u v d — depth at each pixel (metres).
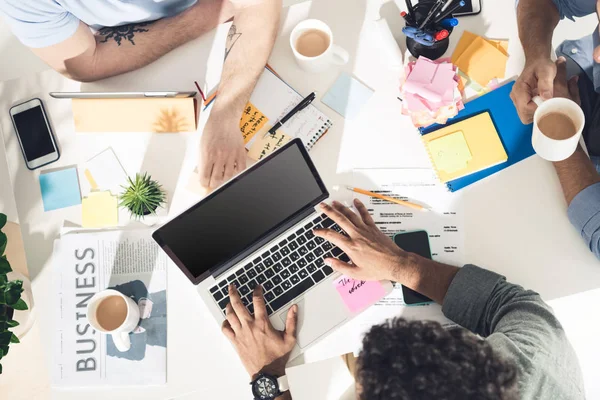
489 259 1.04
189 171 1.11
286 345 0.99
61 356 1.04
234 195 0.99
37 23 1.02
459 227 1.06
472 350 0.71
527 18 1.09
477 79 1.10
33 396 1.35
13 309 1.10
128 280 1.06
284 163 0.99
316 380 1.29
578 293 1.02
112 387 1.03
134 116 1.10
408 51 1.11
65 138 1.13
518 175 1.07
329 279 1.02
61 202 1.11
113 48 1.14
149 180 1.09
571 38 1.14
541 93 1.02
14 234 1.14
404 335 0.72
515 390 0.71
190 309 1.05
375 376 0.69
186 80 1.15
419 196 1.07
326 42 1.09
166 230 0.98
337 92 1.12
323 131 1.10
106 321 1.03
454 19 0.99
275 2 1.12
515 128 1.08
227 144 1.09
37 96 1.15
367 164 1.09
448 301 0.97
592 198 1.00
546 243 1.04
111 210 1.10
